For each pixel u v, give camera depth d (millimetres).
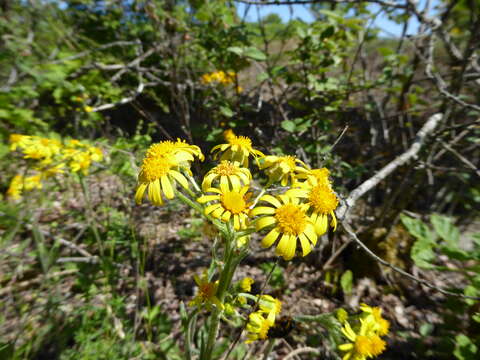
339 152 353
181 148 113
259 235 259
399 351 174
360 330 138
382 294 211
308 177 115
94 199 259
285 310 193
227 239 102
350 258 236
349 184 330
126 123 412
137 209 263
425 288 214
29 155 176
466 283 214
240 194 99
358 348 133
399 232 242
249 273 220
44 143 185
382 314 198
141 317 169
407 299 208
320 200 104
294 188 111
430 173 278
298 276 223
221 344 163
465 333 167
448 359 163
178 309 189
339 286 214
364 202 307
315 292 212
